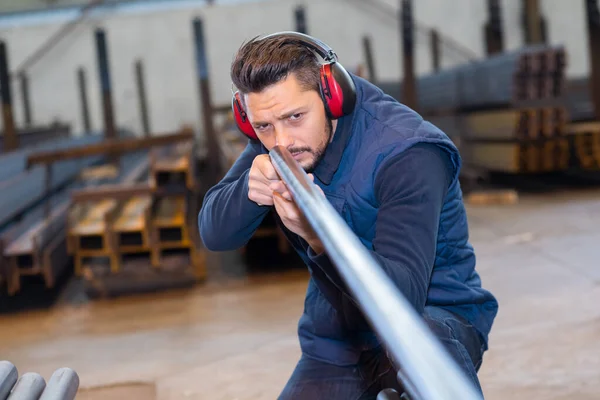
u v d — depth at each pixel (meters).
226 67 10.72
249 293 3.98
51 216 4.62
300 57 1.17
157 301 3.99
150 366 2.91
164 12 10.63
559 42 10.92
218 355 2.96
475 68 7.23
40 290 4.52
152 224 4.13
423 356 0.55
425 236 1.12
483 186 7.53
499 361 2.59
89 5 10.32
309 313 1.55
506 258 4.20
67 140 8.27
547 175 7.92
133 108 10.75
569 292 3.38
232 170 1.53
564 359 2.55
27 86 9.95
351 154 1.28
